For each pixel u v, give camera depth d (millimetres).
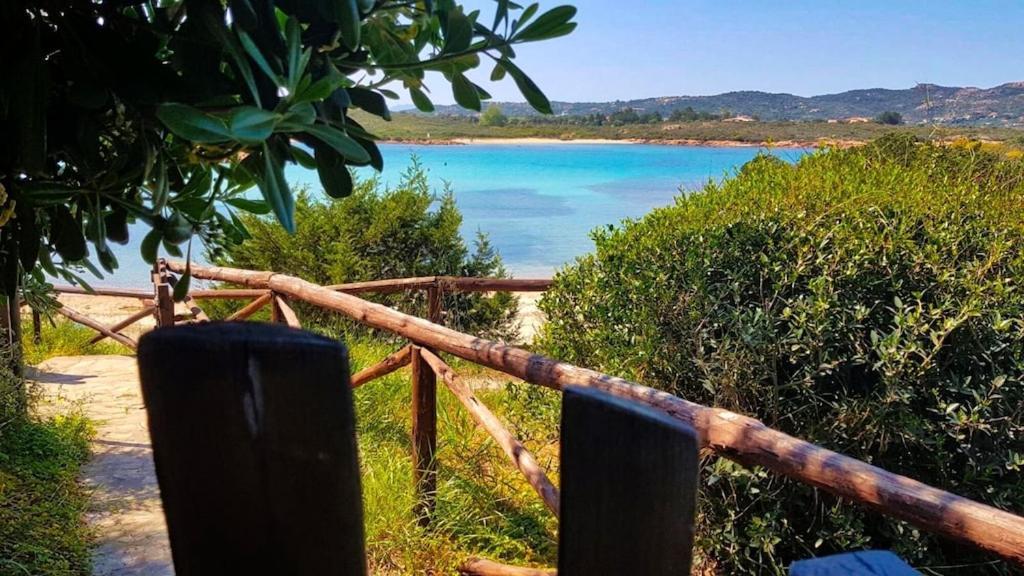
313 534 580
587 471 562
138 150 1306
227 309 8398
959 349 2617
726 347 2854
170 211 1664
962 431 2625
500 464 3691
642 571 561
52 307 4180
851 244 2914
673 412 2043
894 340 2572
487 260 8320
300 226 7969
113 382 6371
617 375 3102
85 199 1399
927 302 2797
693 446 538
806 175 4113
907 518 1543
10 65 1171
